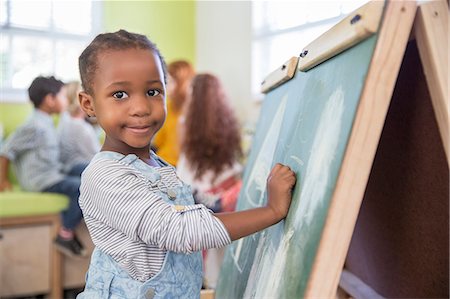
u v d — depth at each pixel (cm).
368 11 54
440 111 56
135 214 68
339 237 53
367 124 53
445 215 70
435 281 76
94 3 387
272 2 342
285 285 62
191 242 67
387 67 52
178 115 277
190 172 224
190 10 419
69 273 288
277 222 70
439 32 55
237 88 366
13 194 280
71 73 384
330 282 53
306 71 80
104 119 74
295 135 77
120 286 74
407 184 74
